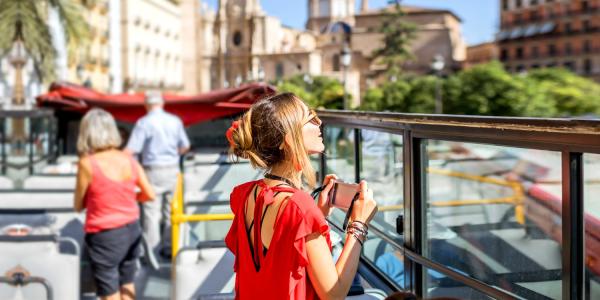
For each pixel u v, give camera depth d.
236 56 111.19
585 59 85.06
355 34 105.19
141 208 6.57
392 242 3.05
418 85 46.53
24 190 6.61
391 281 3.16
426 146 2.71
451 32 103.31
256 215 1.97
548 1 89.38
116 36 60.72
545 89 41.50
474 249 3.29
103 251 4.77
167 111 9.16
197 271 4.30
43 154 9.86
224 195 5.36
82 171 4.75
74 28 21.48
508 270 2.97
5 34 20.20
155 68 75.31
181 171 7.43
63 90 10.48
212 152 8.59
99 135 4.77
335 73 100.50
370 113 3.08
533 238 4.24
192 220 4.81
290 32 122.50
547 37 89.25
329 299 1.87
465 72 43.62
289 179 2.00
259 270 1.96
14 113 8.98
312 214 1.86
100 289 4.77
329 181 2.25
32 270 4.75
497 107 41.44
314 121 2.02
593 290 2.26
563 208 1.79
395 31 94.06
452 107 43.53
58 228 6.09
